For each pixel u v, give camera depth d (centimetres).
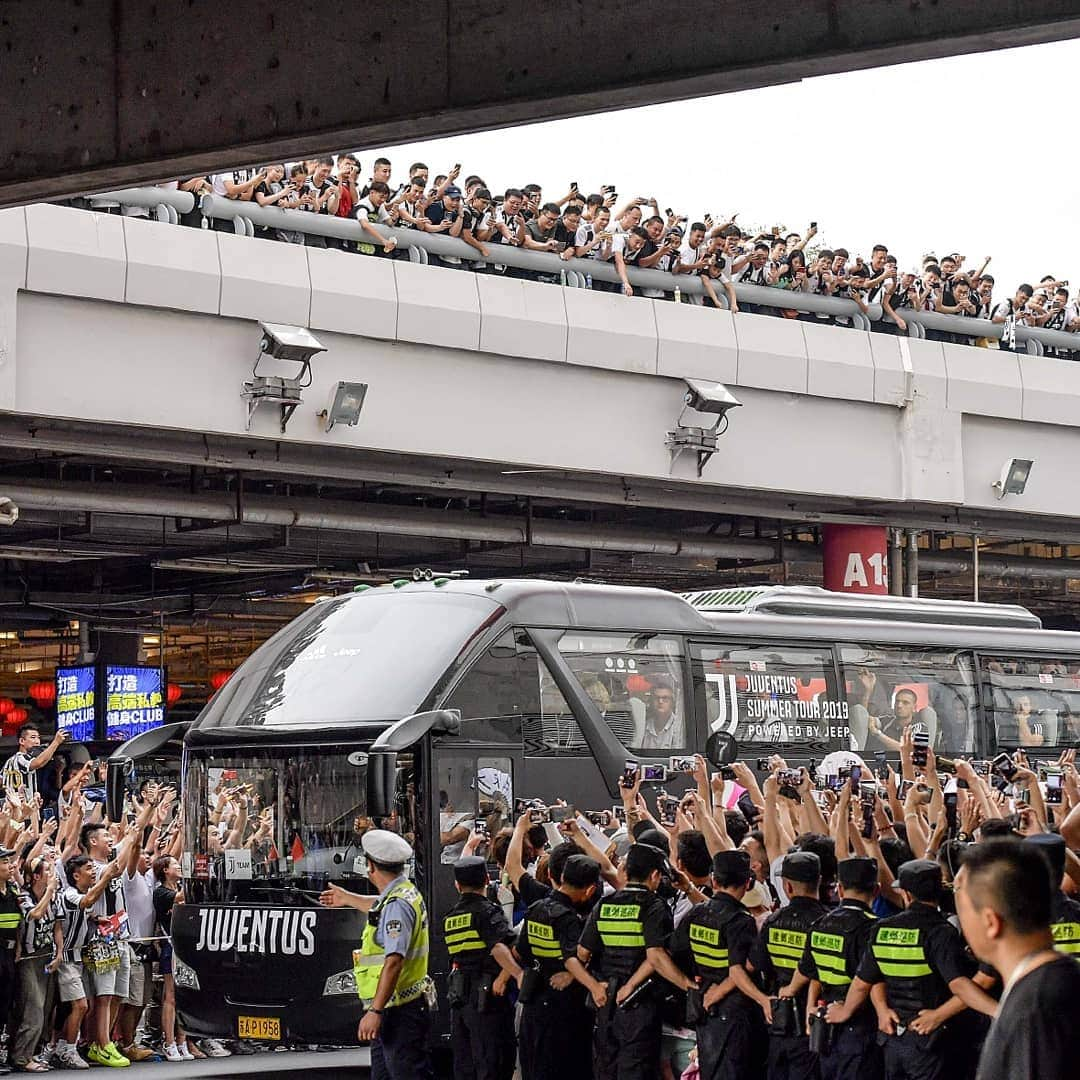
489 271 3622
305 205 3322
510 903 2117
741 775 1800
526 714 2327
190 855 2314
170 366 3177
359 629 2386
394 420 3438
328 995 2150
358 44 1277
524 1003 1656
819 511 4272
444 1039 2148
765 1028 1502
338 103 1283
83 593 4669
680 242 3822
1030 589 5350
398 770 2181
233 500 3578
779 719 2669
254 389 3238
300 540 4216
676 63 1174
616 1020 1559
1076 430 4481
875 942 1349
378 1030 1672
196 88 1332
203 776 2327
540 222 3628
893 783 1797
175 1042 2466
